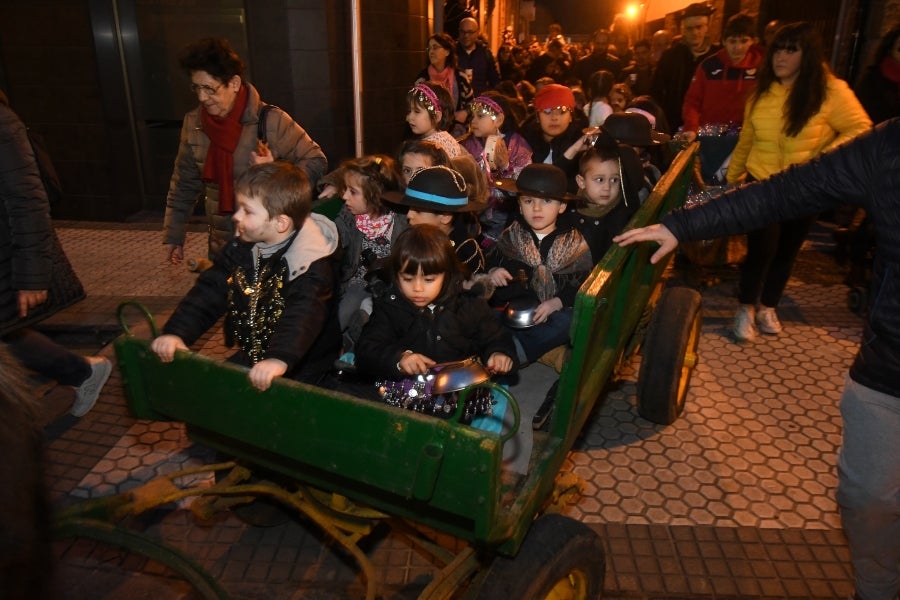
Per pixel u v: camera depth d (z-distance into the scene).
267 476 2.62
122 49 7.04
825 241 6.87
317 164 3.58
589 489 3.33
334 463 1.84
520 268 2.98
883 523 2.15
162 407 2.14
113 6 6.84
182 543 2.96
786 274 4.78
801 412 4.01
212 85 3.29
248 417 1.95
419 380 2.29
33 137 3.38
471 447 1.61
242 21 7.00
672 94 7.07
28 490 1.00
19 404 1.06
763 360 4.61
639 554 2.93
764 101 4.43
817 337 4.93
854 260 5.41
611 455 3.60
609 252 2.34
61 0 6.66
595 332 2.24
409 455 1.70
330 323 2.56
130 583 2.74
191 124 3.60
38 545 1.00
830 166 2.10
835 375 4.42
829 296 5.64
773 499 3.28
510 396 1.67
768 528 3.09
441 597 1.92
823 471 3.49
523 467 2.27
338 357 2.69
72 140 7.11
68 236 6.79
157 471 3.45
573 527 2.07
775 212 2.23
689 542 3.00
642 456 3.60
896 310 1.96
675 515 3.17
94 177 7.23
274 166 2.27
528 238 2.99
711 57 5.58
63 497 3.24
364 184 2.79
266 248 2.34
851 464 2.14
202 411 2.05
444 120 3.89
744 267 4.73
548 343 2.84
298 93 7.02
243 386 1.92
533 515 2.01
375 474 1.78
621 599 2.70
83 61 6.86
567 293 2.94
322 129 7.18
